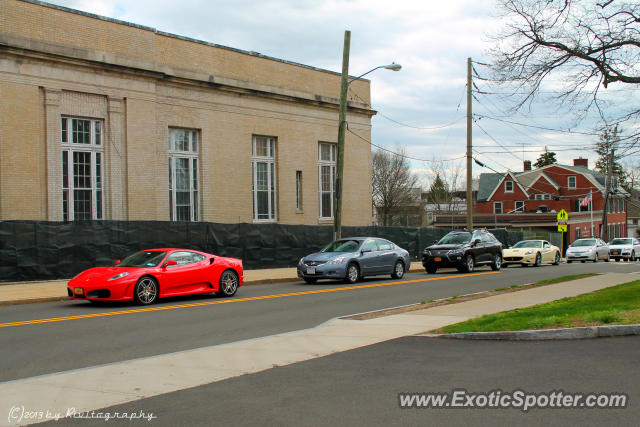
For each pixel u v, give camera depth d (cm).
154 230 2241
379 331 1043
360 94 3350
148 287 1489
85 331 1092
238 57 2759
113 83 2294
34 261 1941
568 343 902
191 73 2562
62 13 2164
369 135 3372
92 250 2072
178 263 1577
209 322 1201
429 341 945
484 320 1080
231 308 1423
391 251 2262
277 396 640
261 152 2877
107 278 1445
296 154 2991
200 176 2614
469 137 3200
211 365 792
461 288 1886
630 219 9231
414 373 732
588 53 1596
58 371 786
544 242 3366
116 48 2306
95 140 2275
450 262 2569
